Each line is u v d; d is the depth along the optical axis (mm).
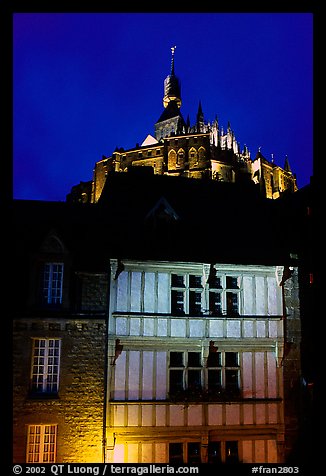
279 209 22312
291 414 17781
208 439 17000
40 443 15836
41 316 16328
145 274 17500
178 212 21172
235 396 17438
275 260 19000
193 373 17516
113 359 16578
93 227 19250
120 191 22234
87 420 16125
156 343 17094
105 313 16828
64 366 16297
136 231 19000
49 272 17109
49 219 19266
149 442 16578
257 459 17328
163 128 90250
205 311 17844
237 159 71562
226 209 22406
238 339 17781
